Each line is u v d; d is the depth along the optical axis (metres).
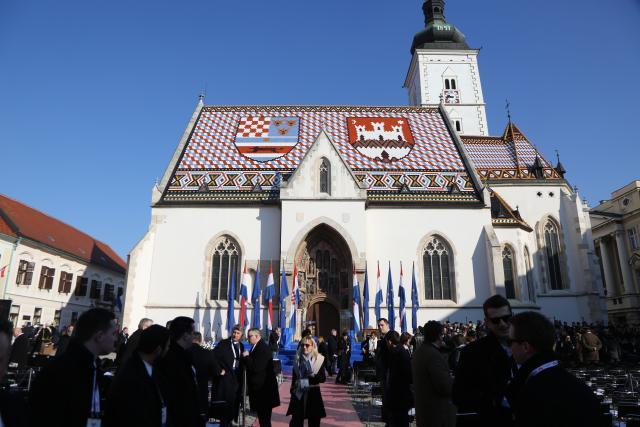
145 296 35.28
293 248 35.69
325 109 47.78
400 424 9.62
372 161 41.66
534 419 4.10
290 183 37.19
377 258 37.09
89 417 6.04
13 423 4.43
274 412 16.89
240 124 45.34
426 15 73.00
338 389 22.67
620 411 10.61
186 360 7.54
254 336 11.84
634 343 36.91
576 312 44.69
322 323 36.56
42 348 24.58
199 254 36.62
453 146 43.84
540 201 47.47
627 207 65.56
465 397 6.29
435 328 8.66
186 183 39.12
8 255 45.62
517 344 4.80
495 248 36.12
